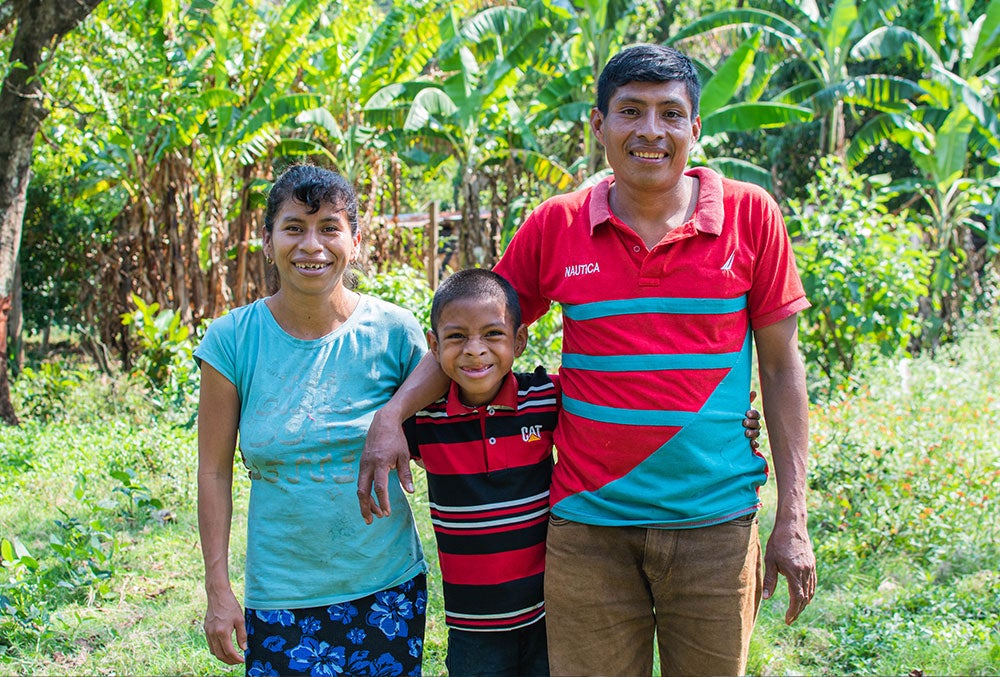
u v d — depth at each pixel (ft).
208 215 34.68
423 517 17.34
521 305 8.18
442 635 12.58
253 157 36.04
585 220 7.62
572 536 7.52
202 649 12.16
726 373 7.39
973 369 30.37
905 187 39.29
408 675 7.73
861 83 35.06
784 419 7.64
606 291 7.36
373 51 33.73
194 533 16.78
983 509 16.57
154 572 14.87
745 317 7.55
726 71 31.60
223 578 7.55
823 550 15.51
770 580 7.39
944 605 13.28
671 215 7.51
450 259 52.95
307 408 7.47
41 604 12.68
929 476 17.48
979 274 49.06
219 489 7.69
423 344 8.10
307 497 7.43
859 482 16.98
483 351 7.30
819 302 28.60
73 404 27.45
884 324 28.96
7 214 27.66
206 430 7.70
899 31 35.06
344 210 7.47
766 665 11.85
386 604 7.64
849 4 35.17
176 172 33.99
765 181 35.14
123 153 34.30
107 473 19.93
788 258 7.58
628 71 7.25
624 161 7.31
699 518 7.28
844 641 12.46
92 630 12.66
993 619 12.87
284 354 7.56
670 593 7.54
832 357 29.78
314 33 34.35
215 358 7.53
